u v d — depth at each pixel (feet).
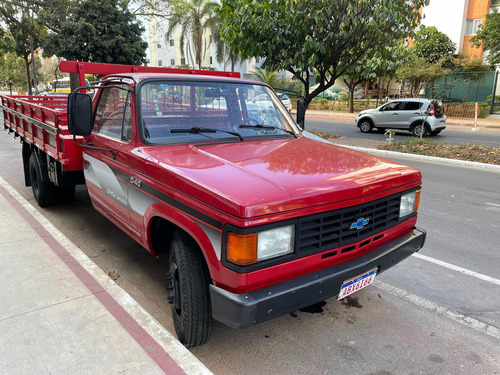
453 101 89.76
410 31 36.50
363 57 39.52
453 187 27.55
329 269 8.87
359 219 9.16
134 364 8.53
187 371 8.35
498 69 91.35
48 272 12.48
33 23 104.32
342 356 9.82
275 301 7.95
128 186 11.43
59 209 20.79
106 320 10.05
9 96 24.66
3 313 10.30
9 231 15.72
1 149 39.27
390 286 13.46
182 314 9.14
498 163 34.96
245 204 7.52
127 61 87.10
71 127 11.69
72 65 18.13
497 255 16.01
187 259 9.02
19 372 8.27
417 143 44.14
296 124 14.46
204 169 9.25
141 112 11.22
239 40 39.29
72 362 8.57
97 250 15.98
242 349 10.02
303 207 8.12
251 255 7.64
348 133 61.00
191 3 119.14
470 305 12.32
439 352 10.05
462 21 101.09
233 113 12.75
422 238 11.26
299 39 36.70
